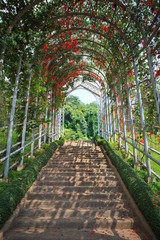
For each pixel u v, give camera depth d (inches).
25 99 175.8
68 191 128.6
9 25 133.3
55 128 381.1
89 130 1016.2
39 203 107.5
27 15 153.6
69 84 398.9
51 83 288.7
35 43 167.9
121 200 111.7
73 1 163.2
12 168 159.6
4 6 133.2
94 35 235.8
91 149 307.6
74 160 219.6
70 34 230.4
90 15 177.9
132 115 202.1
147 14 138.9
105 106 413.4
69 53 291.4
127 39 181.2
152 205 87.0
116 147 265.4
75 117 971.3
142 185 110.6
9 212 88.3
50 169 172.7
